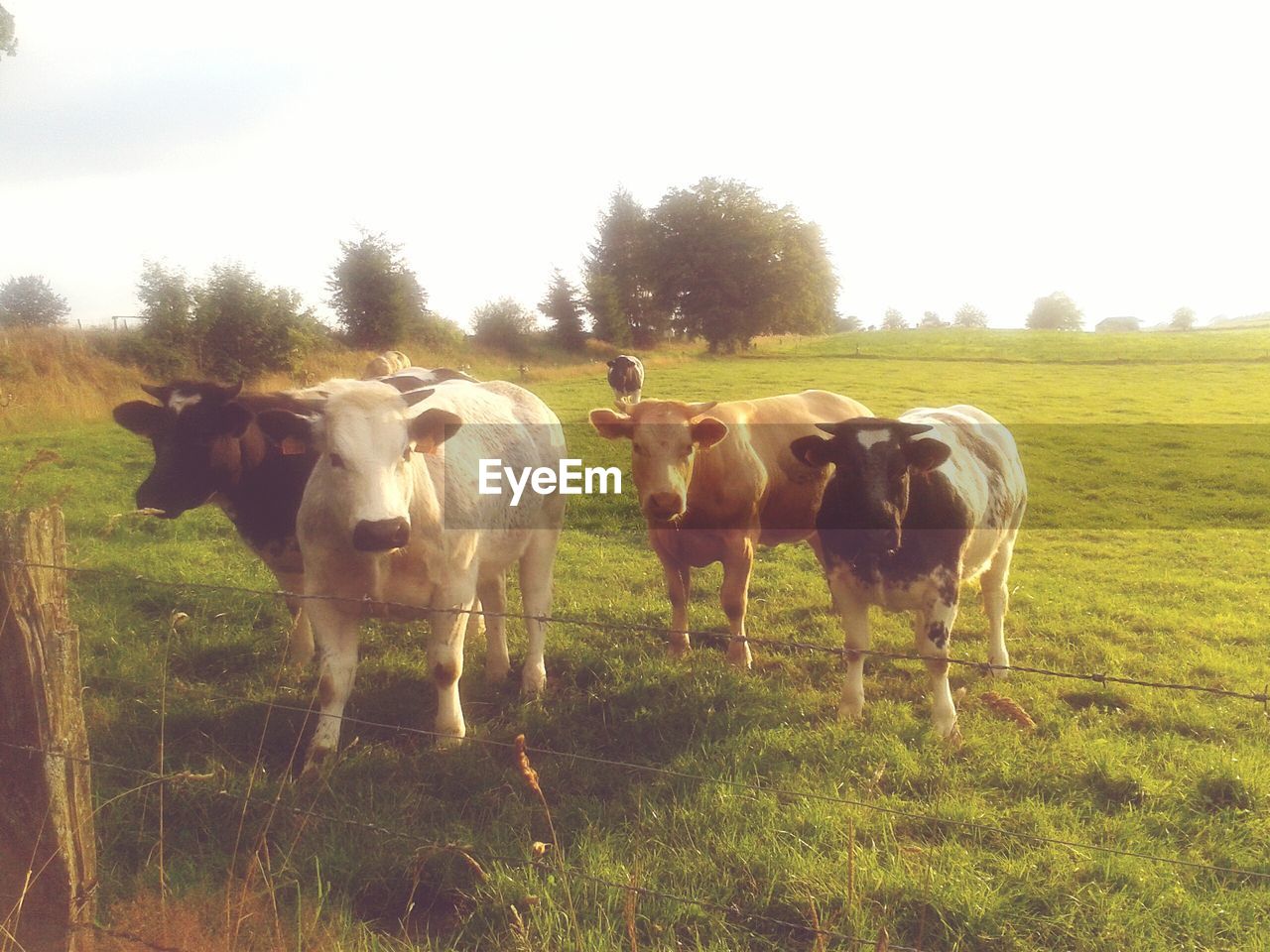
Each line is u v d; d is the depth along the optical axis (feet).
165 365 78.23
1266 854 14.06
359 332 136.87
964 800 15.20
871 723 18.58
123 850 12.80
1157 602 30.55
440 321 152.15
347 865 12.75
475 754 16.33
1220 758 16.85
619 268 221.66
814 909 10.93
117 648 21.08
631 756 16.97
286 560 21.66
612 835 13.78
